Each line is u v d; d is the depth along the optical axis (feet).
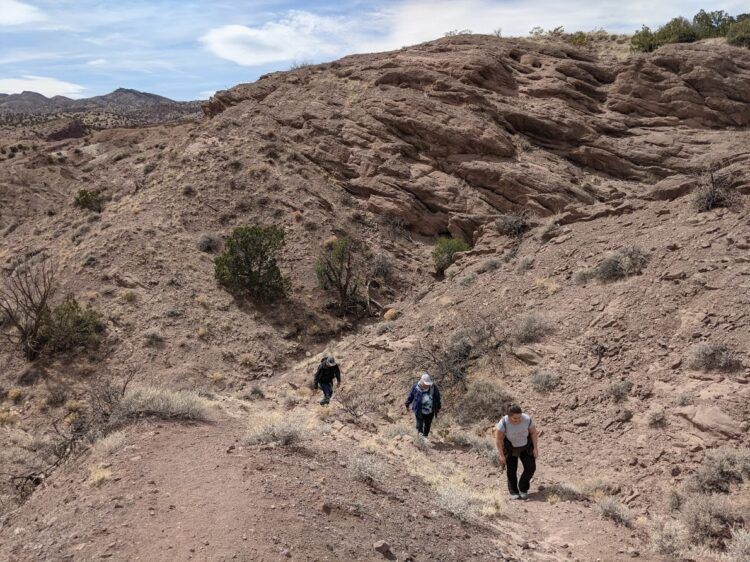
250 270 99.96
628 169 119.65
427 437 41.83
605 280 51.49
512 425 30.27
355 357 64.54
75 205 139.74
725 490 28.12
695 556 23.25
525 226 90.53
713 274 43.60
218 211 119.34
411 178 124.67
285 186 124.57
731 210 50.93
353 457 29.09
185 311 94.27
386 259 111.96
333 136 137.39
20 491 28.55
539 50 150.41
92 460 24.91
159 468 22.88
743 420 31.68
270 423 30.99
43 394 77.25
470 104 133.28
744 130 122.31
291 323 97.66
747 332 37.04
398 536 20.56
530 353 47.14
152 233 110.11
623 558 22.90
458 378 48.96
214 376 82.64
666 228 54.03
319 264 105.19
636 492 30.40
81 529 18.66
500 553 21.54
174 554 16.46
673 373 37.76
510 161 121.60
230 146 138.72
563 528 26.35
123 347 85.81
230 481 21.56
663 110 129.08
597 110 133.18
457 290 68.23
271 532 17.93
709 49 132.98
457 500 26.21
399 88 144.05
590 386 40.78
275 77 173.06
